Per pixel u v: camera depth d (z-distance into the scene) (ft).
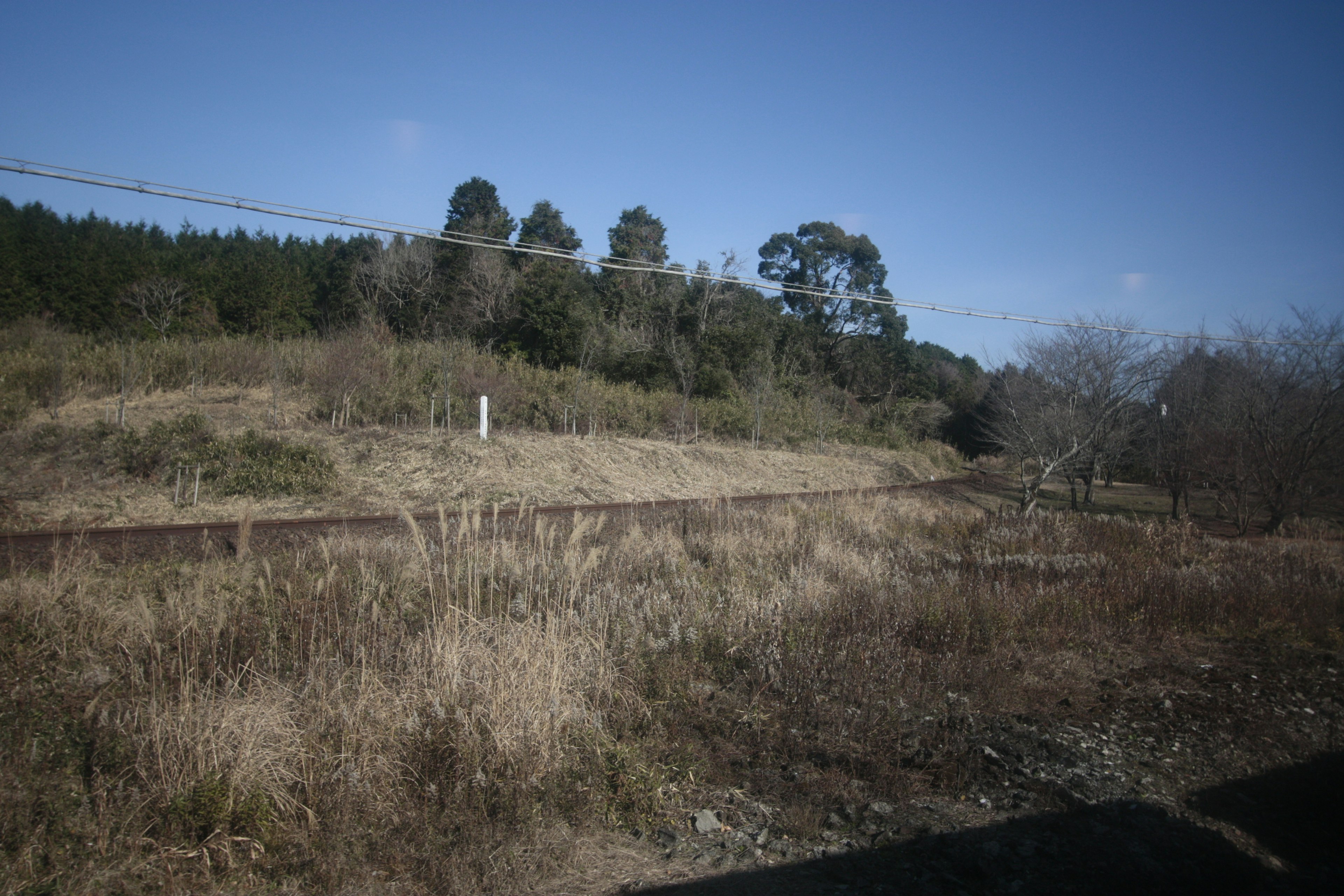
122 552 29.96
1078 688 21.52
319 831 12.33
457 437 63.21
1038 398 64.03
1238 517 60.08
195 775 13.05
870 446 124.16
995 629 24.82
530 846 12.47
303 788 13.34
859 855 12.75
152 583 24.62
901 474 104.94
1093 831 13.65
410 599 24.56
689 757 15.93
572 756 14.78
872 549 39.60
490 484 53.78
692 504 50.96
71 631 19.98
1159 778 16.22
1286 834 14.75
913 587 29.60
